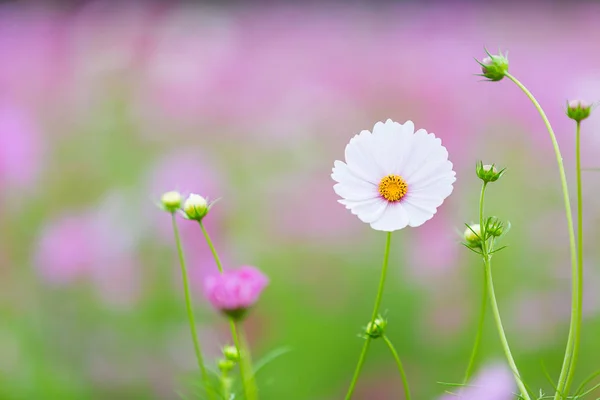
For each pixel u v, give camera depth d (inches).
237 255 101.7
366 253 104.7
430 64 146.4
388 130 55.9
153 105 132.6
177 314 96.8
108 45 145.5
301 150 123.9
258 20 170.4
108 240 100.0
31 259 100.6
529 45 162.2
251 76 143.2
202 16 159.6
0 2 162.6
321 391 86.8
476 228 56.1
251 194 113.4
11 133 115.7
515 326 91.6
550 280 96.1
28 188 111.0
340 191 55.6
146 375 92.3
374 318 55.1
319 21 172.6
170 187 106.2
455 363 87.7
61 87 134.6
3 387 87.2
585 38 163.8
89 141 123.5
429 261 99.8
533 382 82.6
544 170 113.7
